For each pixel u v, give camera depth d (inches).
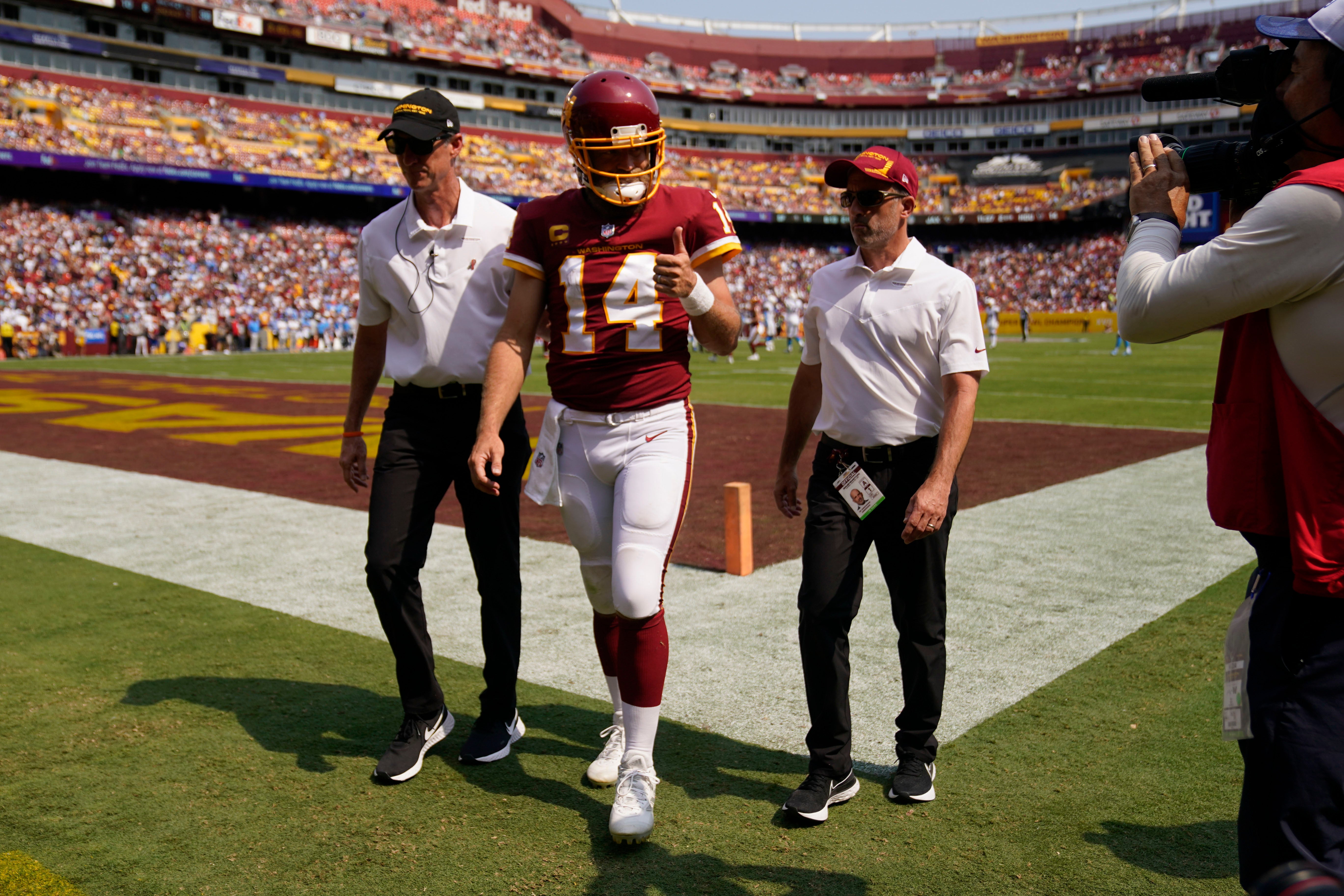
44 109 1617.9
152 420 582.2
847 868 104.7
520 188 2090.3
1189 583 212.1
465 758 133.7
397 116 127.6
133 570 238.2
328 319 1566.2
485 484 116.0
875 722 145.2
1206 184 77.1
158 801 121.6
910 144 2647.6
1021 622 187.8
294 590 219.3
